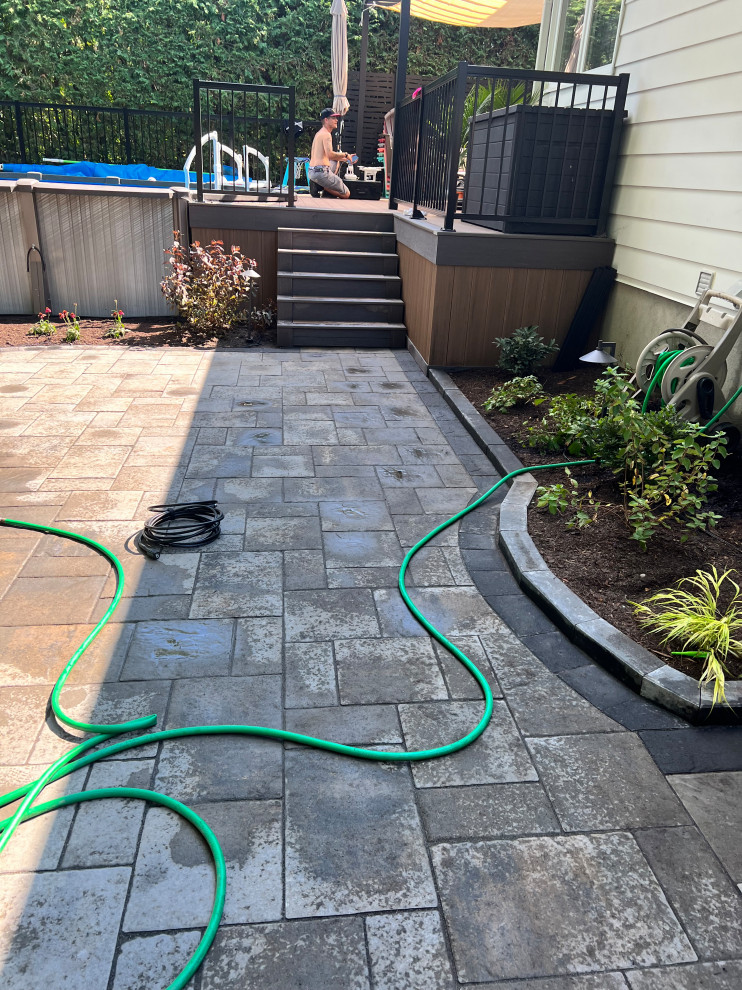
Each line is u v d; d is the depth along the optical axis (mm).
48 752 2285
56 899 1824
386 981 1676
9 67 12539
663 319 5387
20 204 7457
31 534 3561
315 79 13703
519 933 1794
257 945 1737
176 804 2088
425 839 2039
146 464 4371
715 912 1865
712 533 3654
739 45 4414
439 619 3051
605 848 2033
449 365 6379
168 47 13023
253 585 3232
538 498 4031
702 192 4832
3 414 5039
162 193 7652
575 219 6152
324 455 4641
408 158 7812
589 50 7020
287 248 7773
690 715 2490
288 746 2354
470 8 10727
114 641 2809
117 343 7020
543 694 2631
